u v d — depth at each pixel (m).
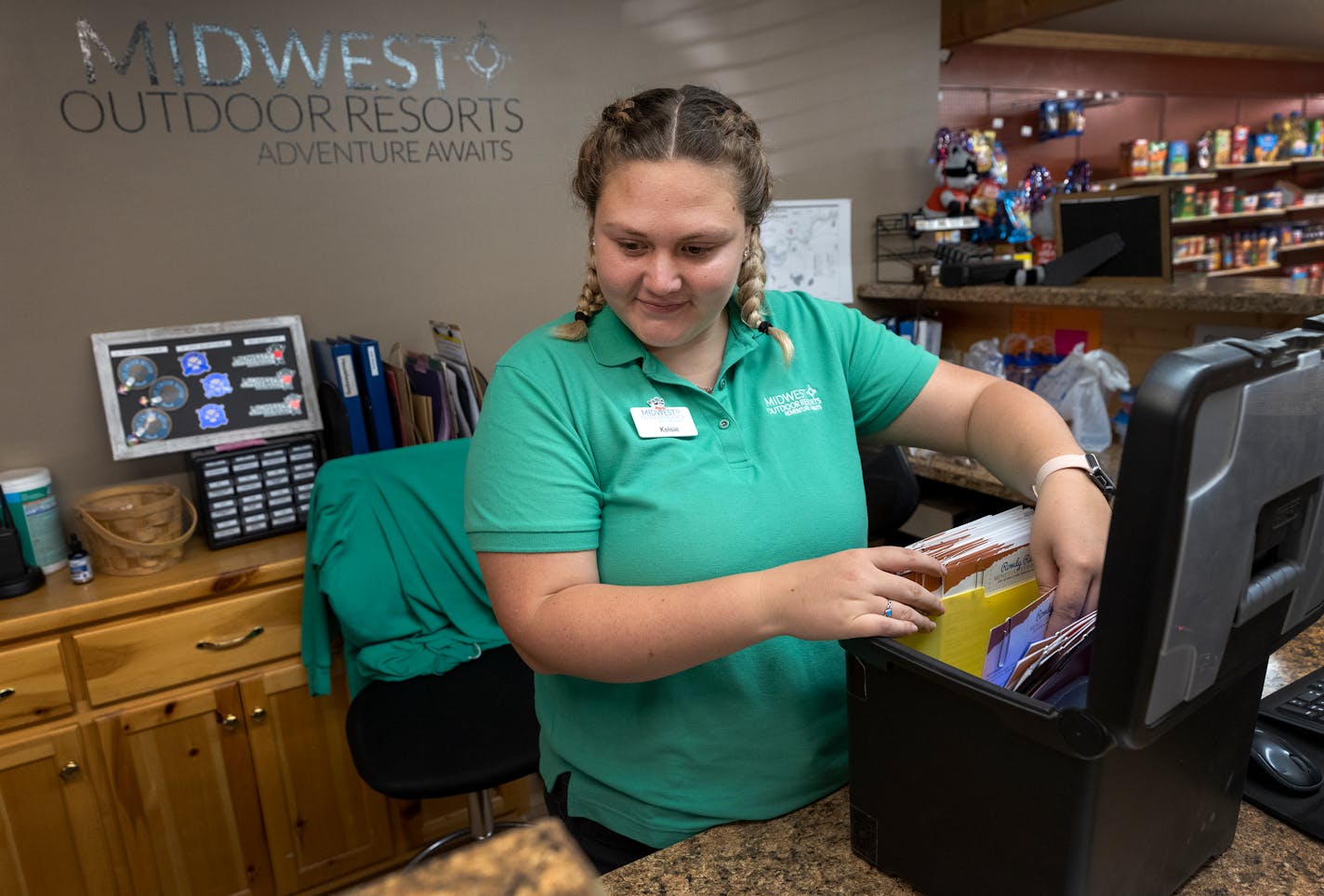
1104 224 2.37
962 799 0.66
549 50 2.29
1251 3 4.36
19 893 1.70
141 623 1.73
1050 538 0.77
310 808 1.97
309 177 2.05
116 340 1.88
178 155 1.91
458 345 1.98
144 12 1.83
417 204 2.19
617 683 0.85
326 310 2.13
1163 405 0.46
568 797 0.96
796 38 2.65
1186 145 5.41
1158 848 0.66
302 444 1.98
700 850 0.80
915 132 2.94
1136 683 0.52
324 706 1.95
